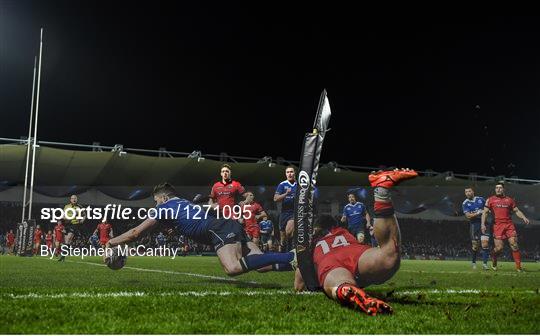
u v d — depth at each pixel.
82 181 26.62
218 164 27.38
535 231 31.83
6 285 5.33
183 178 27.73
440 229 32.72
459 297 4.61
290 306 3.63
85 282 5.89
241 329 2.84
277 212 26.97
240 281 6.28
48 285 5.39
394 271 4.03
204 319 3.13
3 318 3.08
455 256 30.45
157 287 5.19
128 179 27.05
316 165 4.51
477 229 13.59
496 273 10.20
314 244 4.42
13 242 23.53
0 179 25.73
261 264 5.37
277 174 28.56
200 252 25.58
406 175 3.82
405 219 32.00
